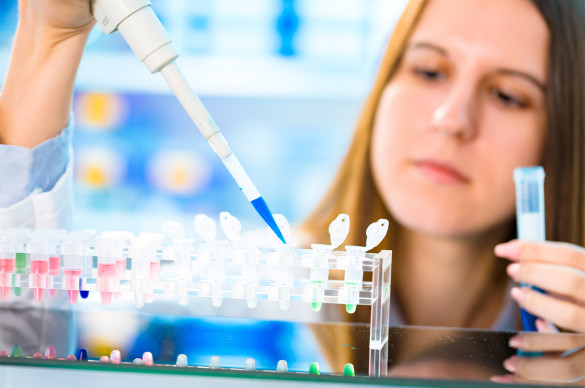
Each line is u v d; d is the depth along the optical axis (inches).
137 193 59.6
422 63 56.1
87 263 26.0
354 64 57.0
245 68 57.6
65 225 34.0
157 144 59.0
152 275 25.7
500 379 19.7
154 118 58.8
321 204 58.1
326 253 25.2
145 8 25.2
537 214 43.1
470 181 56.2
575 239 55.9
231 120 58.2
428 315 58.0
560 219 56.1
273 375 19.6
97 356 21.4
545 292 42.9
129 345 23.0
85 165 59.6
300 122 57.8
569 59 54.7
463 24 55.0
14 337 23.4
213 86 58.0
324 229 58.0
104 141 59.4
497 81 55.2
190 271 25.7
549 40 54.7
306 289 25.1
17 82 32.7
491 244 57.1
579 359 22.7
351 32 56.8
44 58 32.2
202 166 58.7
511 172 56.0
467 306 57.7
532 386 18.8
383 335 24.7
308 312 46.9
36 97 32.4
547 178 56.0
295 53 57.2
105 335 24.3
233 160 25.5
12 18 56.9
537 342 25.8
